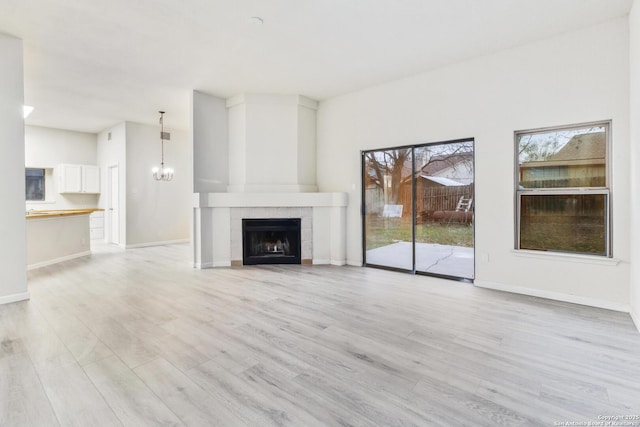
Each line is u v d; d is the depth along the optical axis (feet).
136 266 18.24
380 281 14.84
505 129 13.08
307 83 16.80
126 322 9.95
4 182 11.61
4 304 11.56
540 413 5.82
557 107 11.93
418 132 15.60
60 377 6.92
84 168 27.09
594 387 6.59
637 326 9.41
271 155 18.71
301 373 7.14
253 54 13.50
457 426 5.49
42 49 12.91
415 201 16.21
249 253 18.72
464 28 11.48
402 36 12.03
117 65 14.48
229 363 7.55
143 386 6.63
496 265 13.44
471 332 9.23
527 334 9.09
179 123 25.09
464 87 14.12
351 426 5.51
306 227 18.71
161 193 26.68
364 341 8.69
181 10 10.37
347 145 18.39
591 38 11.25
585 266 11.50
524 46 12.59
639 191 9.30
